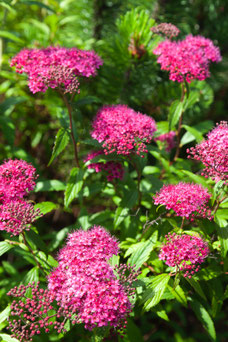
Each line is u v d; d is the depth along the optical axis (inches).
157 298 24.5
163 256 24.5
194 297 26.5
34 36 32.7
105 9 32.9
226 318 32.5
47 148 33.6
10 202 24.9
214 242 25.9
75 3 33.1
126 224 27.6
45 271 25.6
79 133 31.6
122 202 27.1
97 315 23.2
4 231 27.1
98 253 24.1
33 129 33.9
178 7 32.1
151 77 31.4
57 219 33.3
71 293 23.5
